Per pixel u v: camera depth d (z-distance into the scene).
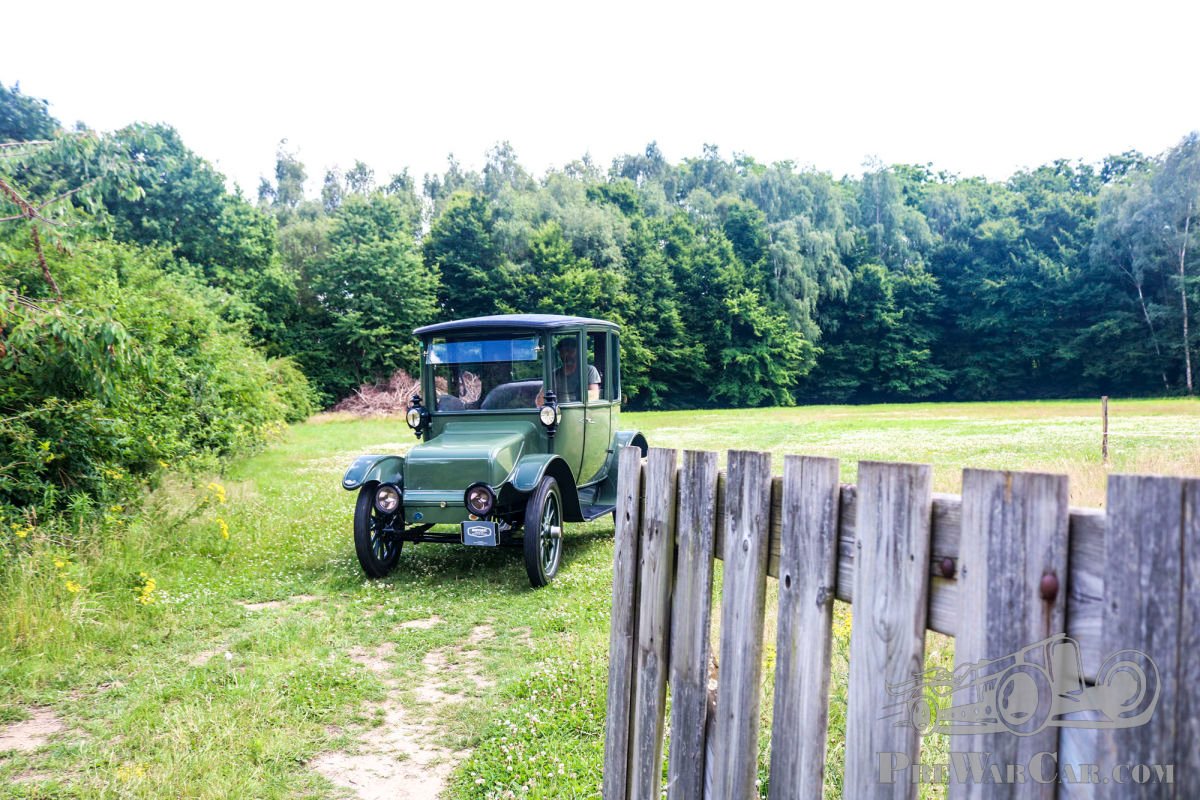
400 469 7.36
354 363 45.28
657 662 2.31
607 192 66.94
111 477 8.23
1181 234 50.47
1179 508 1.14
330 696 4.44
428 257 53.62
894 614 1.56
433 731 4.05
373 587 6.85
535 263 54.25
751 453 1.95
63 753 3.77
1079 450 14.40
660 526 2.32
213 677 4.71
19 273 9.48
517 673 4.77
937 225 65.44
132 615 5.76
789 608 1.81
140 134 7.95
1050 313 57.47
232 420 14.30
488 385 7.70
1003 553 1.36
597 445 8.45
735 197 68.50
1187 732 1.12
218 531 8.42
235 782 3.43
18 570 5.83
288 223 62.59
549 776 3.35
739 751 1.96
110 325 7.16
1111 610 1.21
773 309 56.38
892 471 1.57
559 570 7.31
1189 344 50.59
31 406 7.59
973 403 48.28
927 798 2.74
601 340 8.66
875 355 59.59
